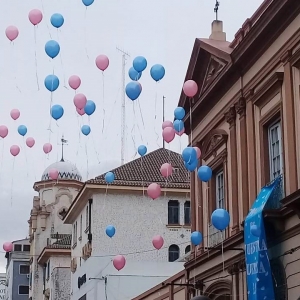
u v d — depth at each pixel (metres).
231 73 20.42
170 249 37.47
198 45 22.84
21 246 78.38
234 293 19.48
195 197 24.28
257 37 18.33
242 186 19.52
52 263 51.44
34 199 60.03
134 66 15.83
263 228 16.31
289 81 16.80
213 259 21.48
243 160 19.56
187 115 24.59
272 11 17.30
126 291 36.06
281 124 17.20
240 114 20.00
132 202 37.78
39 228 58.19
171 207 38.16
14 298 76.81
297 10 16.38
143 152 19.31
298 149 16.27
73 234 44.34
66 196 58.53
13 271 77.44
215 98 22.14
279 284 16.66
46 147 19.34
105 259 36.62
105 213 37.38
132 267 36.53
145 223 37.59
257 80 18.86
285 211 16.14
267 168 18.20
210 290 21.62
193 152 17.00
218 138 21.95
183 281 24.88
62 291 50.22
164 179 38.16
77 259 42.00
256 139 18.92
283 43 17.25
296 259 15.75
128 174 38.28
